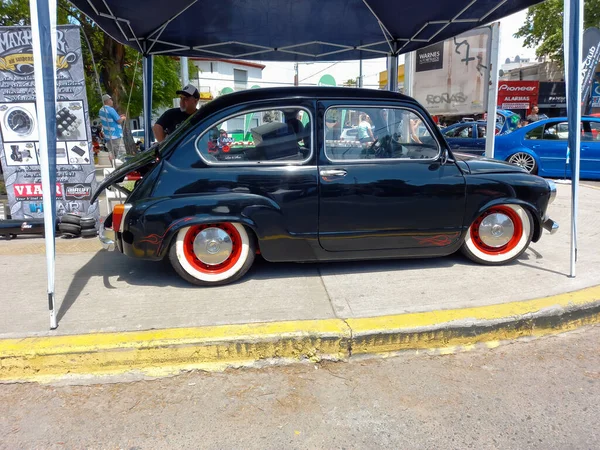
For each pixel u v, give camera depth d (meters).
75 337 2.94
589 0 21.75
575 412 2.45
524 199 4.07
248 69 27.31
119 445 2.23
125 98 11.78
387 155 3.91
